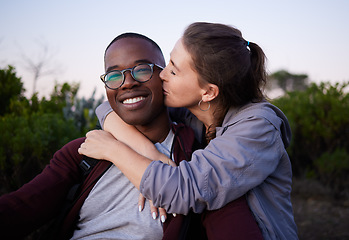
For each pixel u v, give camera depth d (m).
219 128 1.40
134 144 1.35
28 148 2.91
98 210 1.30
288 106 5.65
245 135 1.24
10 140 2.88
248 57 1.42
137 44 1.33
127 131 1.40
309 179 5.36
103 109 1.54
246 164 1.18
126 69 1.28
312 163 5.50
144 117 1.33
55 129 3.09
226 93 1.41
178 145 1.44
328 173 5.15
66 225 1.30
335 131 5.27
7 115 3.75
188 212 1.19
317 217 4.23
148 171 1.18
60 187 1.31
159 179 1.16
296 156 5.55
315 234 3.73
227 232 1.15
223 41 1.36
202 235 1.29
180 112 1.74
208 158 1.21
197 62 1.34
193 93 1.40
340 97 5.50
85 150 1.32
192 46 1.34
